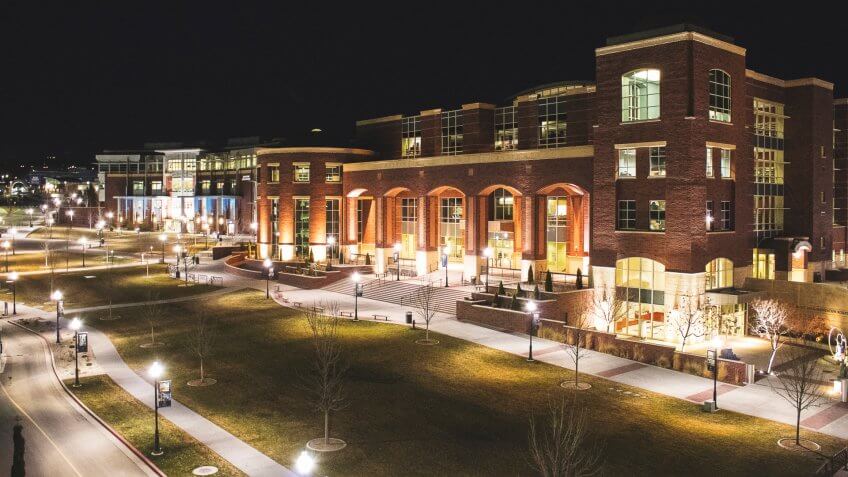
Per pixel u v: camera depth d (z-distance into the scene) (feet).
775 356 168.66
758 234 225.35
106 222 531.50
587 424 116.16
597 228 197.26
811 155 233.35
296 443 107.76
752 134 220.43
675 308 179.42
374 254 309.42
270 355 162.30
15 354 168.76
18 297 251.60
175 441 108.68
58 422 119.14
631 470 98.43
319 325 188.65
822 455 104.47
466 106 274.77
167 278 288.51
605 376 144.77
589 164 206.90
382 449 105.19
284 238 304.30
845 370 140.67
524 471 97.35
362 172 289.94
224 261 323.78
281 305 226.17
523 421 117.70
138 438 109.81
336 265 276.00
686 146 178.19
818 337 180.75
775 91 231.71
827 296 183.11
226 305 228.43
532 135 255.50
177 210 526.57
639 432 113.29
